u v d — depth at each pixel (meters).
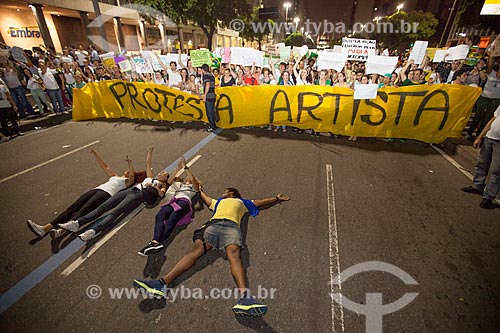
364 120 5.68
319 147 5.48
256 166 4.61
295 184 4.00
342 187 3.91
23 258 2.60
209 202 3.12
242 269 2.24
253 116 6.40
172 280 2.21
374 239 2.84
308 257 2.60
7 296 2.21
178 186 3.38
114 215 2.93
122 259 2.59
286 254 2.64
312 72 7.00
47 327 1.96
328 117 5.90
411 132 5.50
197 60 6.81
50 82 7.91
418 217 3.21
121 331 1.91
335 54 6.00
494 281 2.32
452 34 27.20
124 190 3.26
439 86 5.05
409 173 4.36
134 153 5.25
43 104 8.32
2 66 7.29
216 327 1.95
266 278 2.37
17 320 2.01
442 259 2.57
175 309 2.09
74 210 2.96
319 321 1.99
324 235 2.91
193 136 6.17
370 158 4.94
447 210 3.35
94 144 5.76
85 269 2.47
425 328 1.93
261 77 7.05
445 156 5.04
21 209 3.44
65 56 10.38
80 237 2.63
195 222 3.17
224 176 4.25
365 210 3.35
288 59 8.04
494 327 1.94
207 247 2.44
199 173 4.37
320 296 2.19
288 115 6.16
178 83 7.21
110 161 4.89
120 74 8.24
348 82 6.59
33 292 2.24
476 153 4.89
